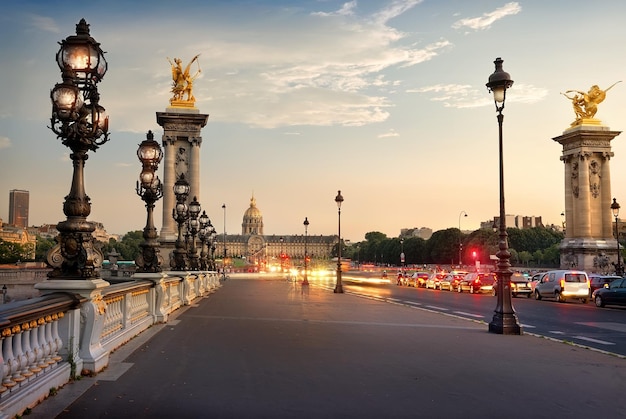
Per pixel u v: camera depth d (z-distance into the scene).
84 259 10.30
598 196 97.44
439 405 9.45
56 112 10.01
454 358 14.21
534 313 31.36
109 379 10.54
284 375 11.57
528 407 9.46
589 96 98.88
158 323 20.48
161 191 20.12
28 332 8.41
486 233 172.12
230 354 13.99
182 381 10.73
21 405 7.93
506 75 21.22
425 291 58.88
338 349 15.23
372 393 10.18
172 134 81.81
